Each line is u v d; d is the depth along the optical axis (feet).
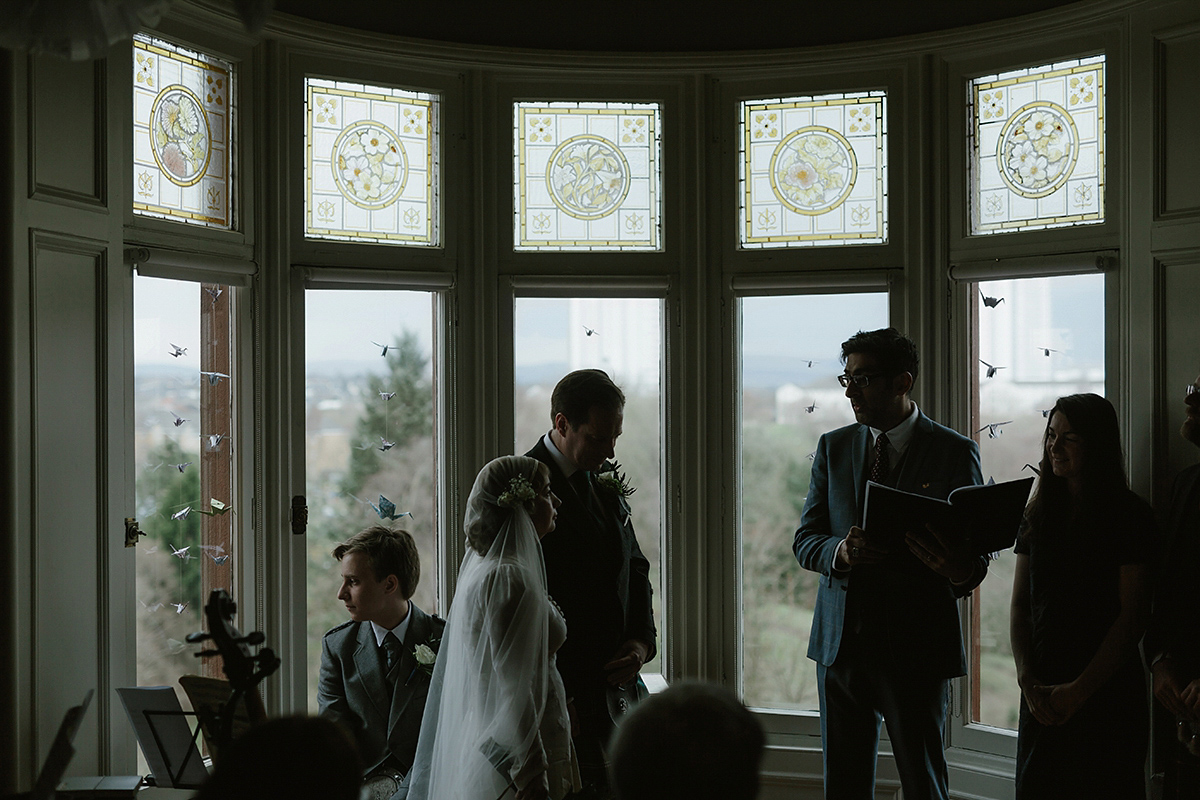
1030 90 11.09
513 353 12.11
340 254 11.43
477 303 12.00
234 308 10.87
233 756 3.52
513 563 7.08
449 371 11.96
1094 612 8.57
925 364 11.55
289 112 11.14
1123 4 10.11
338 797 3.51
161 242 9.97
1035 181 11.06
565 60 11.90
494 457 12.07
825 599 9.75
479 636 6.96
